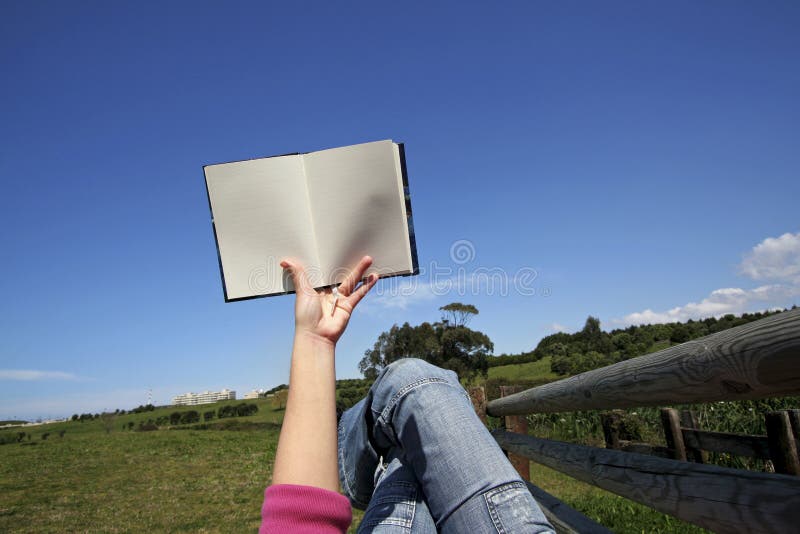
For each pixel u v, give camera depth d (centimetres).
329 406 70
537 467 714
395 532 88
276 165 96
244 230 95
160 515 619
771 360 58
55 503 715
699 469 88
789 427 273
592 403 132
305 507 62
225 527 554
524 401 232
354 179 96
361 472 118
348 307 83
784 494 63
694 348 77
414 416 92
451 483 83
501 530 76
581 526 155
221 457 1164
